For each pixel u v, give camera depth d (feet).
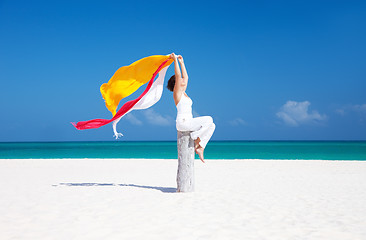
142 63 26.50
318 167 47.16
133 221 16.43
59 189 26.58
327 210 19.15
